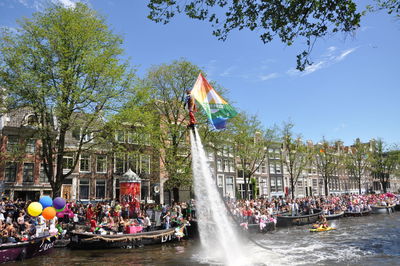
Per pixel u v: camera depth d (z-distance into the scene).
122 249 17.12
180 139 26.94
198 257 15.15
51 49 19.36
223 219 12.88
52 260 14.45
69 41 19.45
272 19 7.38
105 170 31.36
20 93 18.23
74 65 19.67
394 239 20.09
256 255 15.38
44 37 19.11
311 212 31.80
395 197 52.22
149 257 15.26
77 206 23.61
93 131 20.31
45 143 20.06
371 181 78.94
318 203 36.38
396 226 26.98
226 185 40.94
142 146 24.34
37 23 19.42
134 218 22.69
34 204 13.75
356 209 37.00
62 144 19.86
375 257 14.82
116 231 18.75
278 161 50.19
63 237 18.33
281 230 25.00
